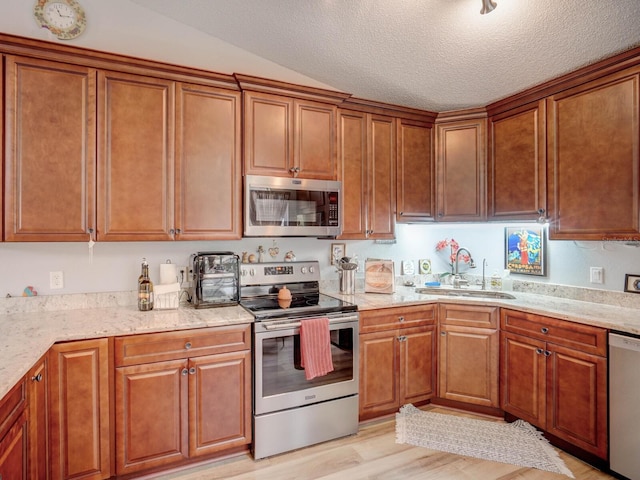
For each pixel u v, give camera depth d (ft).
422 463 7.23
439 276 11.73
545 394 7.72
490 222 9.86
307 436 7.75
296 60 8.88
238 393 7.22
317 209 8.79
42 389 5.61
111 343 6.26
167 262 8.56
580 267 8.93
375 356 8.63
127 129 7.24
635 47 6.82
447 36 7.29
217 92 7.99
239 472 6.96
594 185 7.54
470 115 10.11
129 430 6.41
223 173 8.04
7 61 6.43
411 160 10.23
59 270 7.69
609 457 6.61
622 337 6.38
